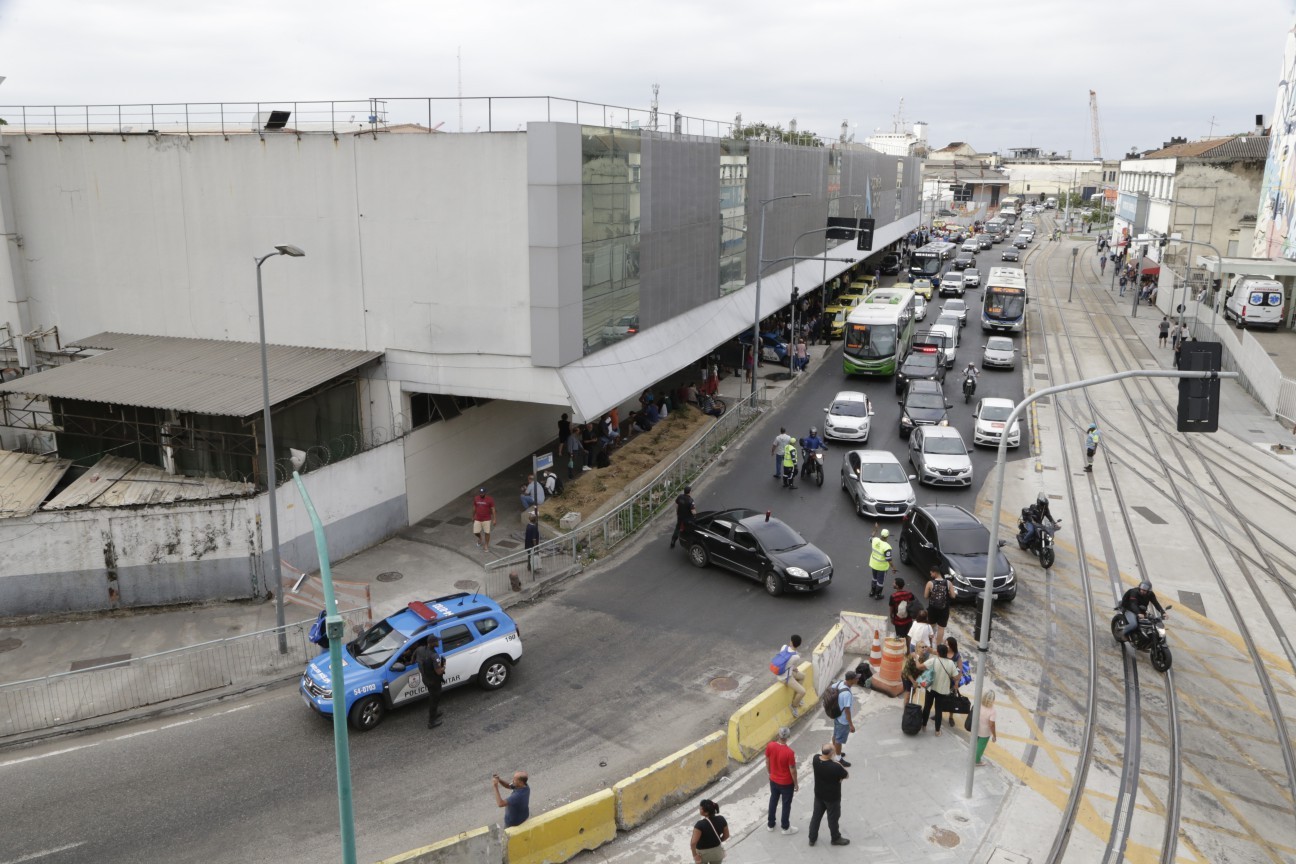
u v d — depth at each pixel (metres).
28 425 26.09
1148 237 76.06
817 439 29.86
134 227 27.19
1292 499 28.41
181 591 20.62
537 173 23.25
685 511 23.81
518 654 17.69
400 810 13.60
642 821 13.53
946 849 12.95
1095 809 13.94
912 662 15.86
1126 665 18.38
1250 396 41.72
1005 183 183.62
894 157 79.12
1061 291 73.88
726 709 16.64
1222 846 13.16
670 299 32.84
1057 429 36.03
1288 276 54.25
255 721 16.19
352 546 23.61
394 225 24.73
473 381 25.09
